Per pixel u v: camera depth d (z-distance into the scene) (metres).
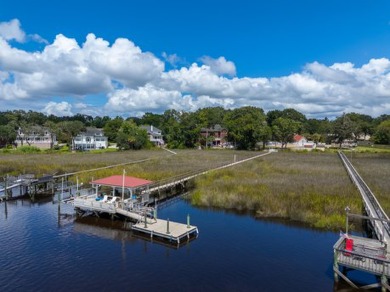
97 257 17.95
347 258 14.73
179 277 15.64
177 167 48.06
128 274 15.94
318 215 23.95
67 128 111.81
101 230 22.67
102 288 14.59
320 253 18.42
